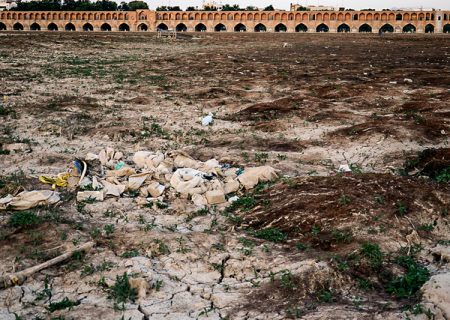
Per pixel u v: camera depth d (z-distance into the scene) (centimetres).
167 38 5991
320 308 440
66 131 1107
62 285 478
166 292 471
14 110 1318
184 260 527
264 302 453
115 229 602
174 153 887
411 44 5038
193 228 618
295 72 2339
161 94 1659
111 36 6122
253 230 607
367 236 566
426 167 829
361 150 972
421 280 475
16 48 3666
